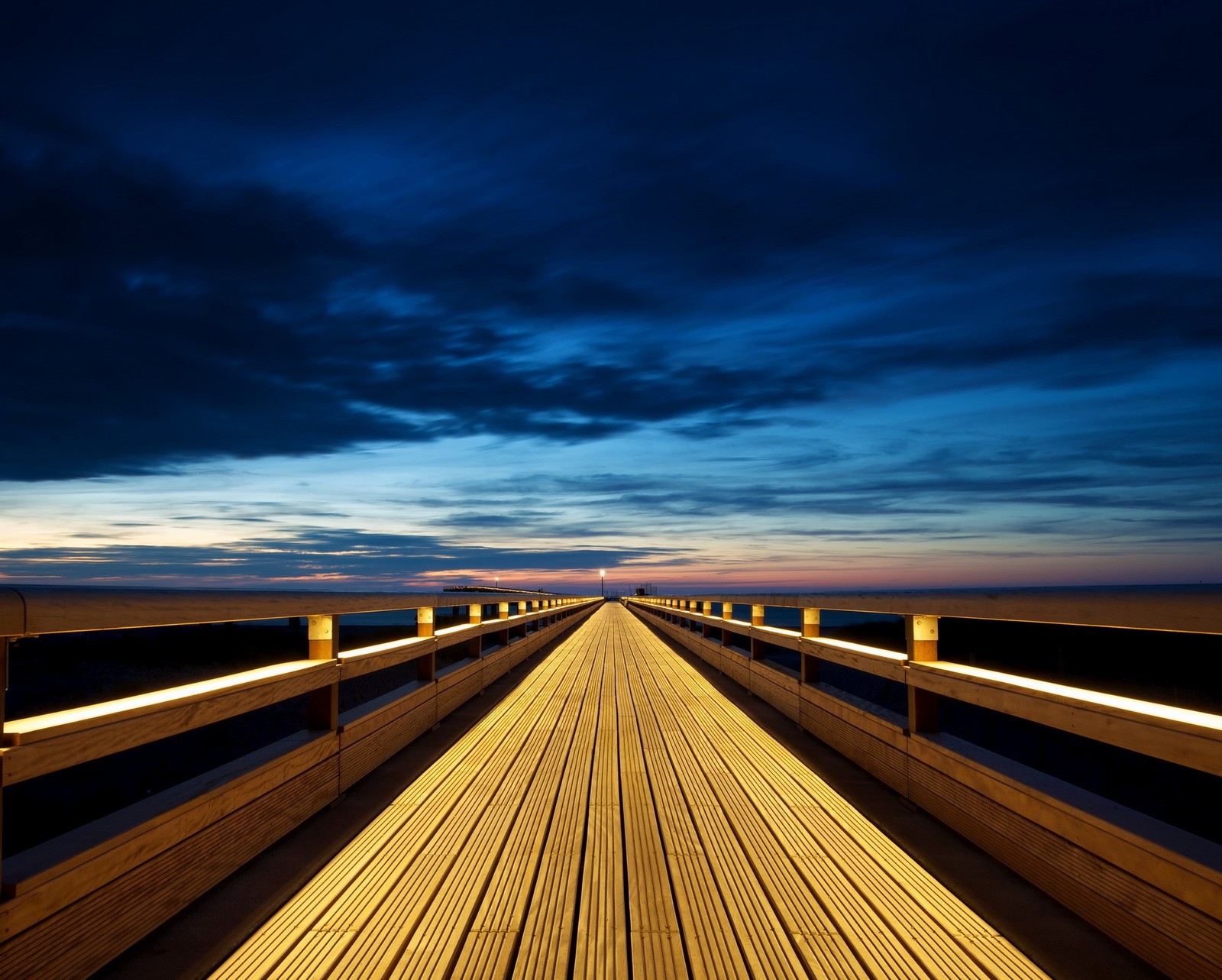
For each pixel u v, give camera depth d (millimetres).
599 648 14508
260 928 2457
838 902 2684
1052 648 20156
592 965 2252
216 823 2766
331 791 3840
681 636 14688
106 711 2119
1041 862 2729
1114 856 2322
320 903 2660
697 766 4684
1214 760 1847
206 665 19188
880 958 2289
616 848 3236
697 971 2225
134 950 2293
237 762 3174
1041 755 11578
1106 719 2254
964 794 3297
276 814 3234
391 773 4500
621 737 5586
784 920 2545
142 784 8578
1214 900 1914
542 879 2895
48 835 6832
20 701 12977
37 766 1858
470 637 7617
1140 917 2213
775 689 6754
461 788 4188
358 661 4273
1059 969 2205
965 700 3189
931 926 2492
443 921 2531
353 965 2229
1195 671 17219
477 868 2998
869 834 3404
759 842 3307
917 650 3826
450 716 6508
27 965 1855
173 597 2289
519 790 4145
